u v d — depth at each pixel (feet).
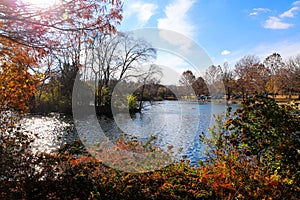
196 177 12.67
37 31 11.14
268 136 11.34
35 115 59.52
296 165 10.50
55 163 12.40
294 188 10.07
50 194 10.39
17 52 12.69
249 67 125.90
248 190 10.08
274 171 10.82
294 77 109.60
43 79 16.15
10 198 10.08
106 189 10.97
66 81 60.29
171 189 11.09
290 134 11.25
